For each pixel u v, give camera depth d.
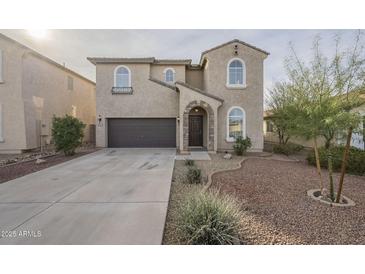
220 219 4.20
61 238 4.15
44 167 10.90
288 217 5.16
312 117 6.41
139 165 11.34
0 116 15.64
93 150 17.42
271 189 7.36
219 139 17.31
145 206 5.70
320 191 7.17
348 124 5.82
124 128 19.22
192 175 7.98
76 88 23.67
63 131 14.37
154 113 18.88
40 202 6.01
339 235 4.38
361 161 9.82
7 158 13.69
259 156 15.17
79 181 8.24
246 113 17.33
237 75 17.41
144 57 18.72
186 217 4.36
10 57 15.72
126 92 18.72
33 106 16.94
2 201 6.09
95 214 5.19
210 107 16.08
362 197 6.68
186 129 15.92
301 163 12.75
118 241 4.04
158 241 4.04
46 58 18.02
